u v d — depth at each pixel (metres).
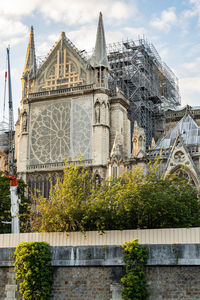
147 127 97.12
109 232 41.62
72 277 34.97
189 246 32.22
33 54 95.75
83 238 42.31
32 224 50.91
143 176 49.47
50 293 35.16
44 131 88.94
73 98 87.81
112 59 104.50
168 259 32.44
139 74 99.12
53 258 35.62
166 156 66.56
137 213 45.09
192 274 31.94
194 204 47.75
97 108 85.38
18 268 35.50
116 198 45.91
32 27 97.50
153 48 109.94
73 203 46.34
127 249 33.38
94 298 34.06
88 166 82.94
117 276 33.72
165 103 111.94
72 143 85.88
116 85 91.38
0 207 62.97
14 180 56.44
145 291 32.53
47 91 89.88
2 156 97.00
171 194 46.72
